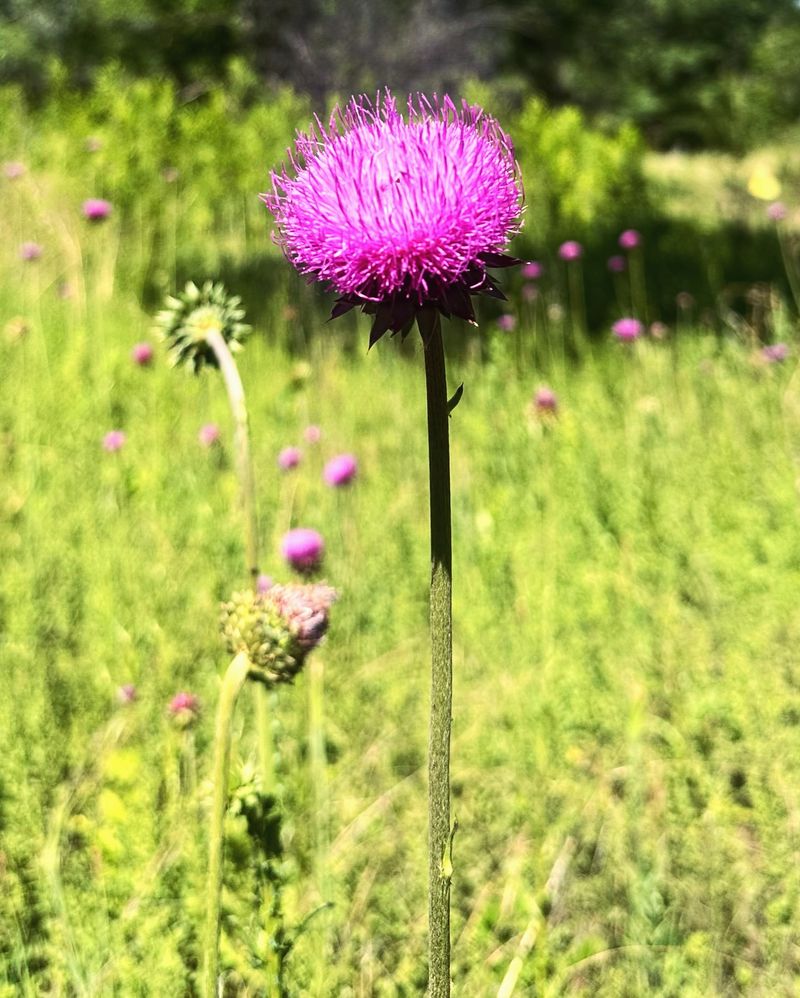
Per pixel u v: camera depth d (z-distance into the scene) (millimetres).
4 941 375
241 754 475
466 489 740
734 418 884
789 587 606
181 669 538
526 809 450
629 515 710
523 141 2281
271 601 261
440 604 238
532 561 637
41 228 1291
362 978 377
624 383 990
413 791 478
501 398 882
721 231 2186
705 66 5633
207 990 261
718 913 397
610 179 2344
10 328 982
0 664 524
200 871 367
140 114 2002
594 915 410
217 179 1901
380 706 534
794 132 4363
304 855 412
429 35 2484
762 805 431
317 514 692
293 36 2461
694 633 583
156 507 703
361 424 905
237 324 398
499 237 250
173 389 944
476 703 540
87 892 384
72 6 3387
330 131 269
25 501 706
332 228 256
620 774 473
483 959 383
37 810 416
